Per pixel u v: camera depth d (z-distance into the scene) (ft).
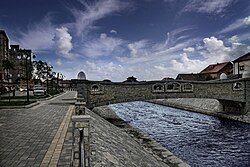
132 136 85.30
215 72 281.95
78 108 49.98
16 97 141.28
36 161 31.32
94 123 68.90
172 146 81.92
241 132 102.47
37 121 61.77
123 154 50.21
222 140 89.66
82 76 112.37
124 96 115.55
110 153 45.32
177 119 139.03
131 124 121.49
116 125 111.04
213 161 66.74
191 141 88.43
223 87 130.82
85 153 24.29
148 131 105.60
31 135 45.80
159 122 128.88
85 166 23.81
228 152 75.05
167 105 224.33
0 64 252.21
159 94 120.78
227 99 131.34
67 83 351.05
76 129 24.61
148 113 169.58
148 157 57.82
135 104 255.09
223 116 138.82
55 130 50.47
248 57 212.02
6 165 29.84
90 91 110.52
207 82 127.24
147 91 119.03
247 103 132.57
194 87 125.70
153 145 73.15
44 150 36.14
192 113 165.68
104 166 36.81
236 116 129.70
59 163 30.40
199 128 112.16
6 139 42.80
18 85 255.50
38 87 171.73
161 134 99.96
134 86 117.08
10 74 291.58
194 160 67.62
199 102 188.85
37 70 294.25
